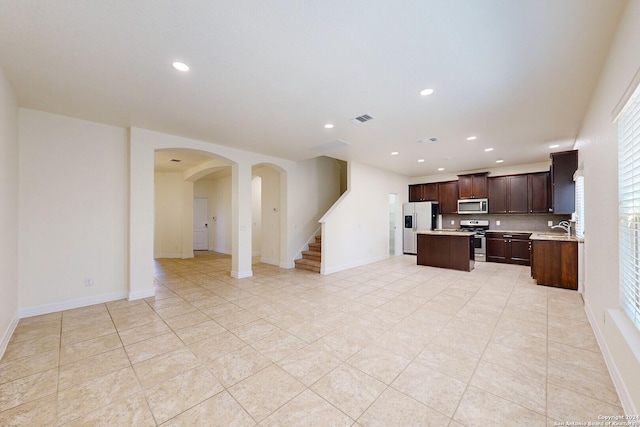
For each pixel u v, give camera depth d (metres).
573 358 2.18
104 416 1.57
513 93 2.70
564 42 1.92
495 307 3.36
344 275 5.22
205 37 1.87
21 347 2.37
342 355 2.24
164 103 2.94
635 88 1.47
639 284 1.63
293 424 1.50
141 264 3.77
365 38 1.88
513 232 6.30
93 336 2.59
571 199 4.36
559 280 4.23
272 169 6.49
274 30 1.80
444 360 2.16
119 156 3.70
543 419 1.53
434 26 1.75
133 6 1.58
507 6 1.59
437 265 5.96
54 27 1.76
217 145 4.63
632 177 1.69
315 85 2.54
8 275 2.57
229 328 2.77
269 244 6.57
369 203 6.67
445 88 2.60
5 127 2.41
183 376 1.96
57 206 3.26
